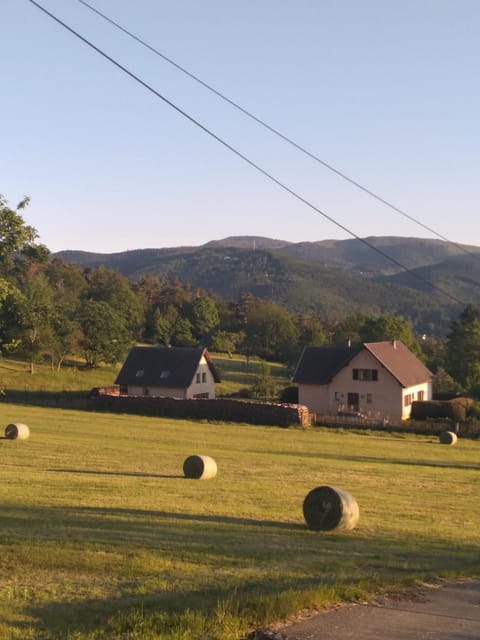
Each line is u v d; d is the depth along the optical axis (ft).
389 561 47.47
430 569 45.06
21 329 266.16
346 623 32.42
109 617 32.58
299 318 440.04
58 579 39.63
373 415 207.31
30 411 186.39
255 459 115.34
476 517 70.08
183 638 29.45
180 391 230.48
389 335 286.25
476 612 35.32
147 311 454.81
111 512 61.21
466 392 239.71
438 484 94.17
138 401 195.31
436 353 333.83
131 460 105.70
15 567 41.68
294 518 64.49
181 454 118.11
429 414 202.59
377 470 107.14
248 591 37.29
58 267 522.88
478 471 113.80
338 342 347.36
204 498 72.84
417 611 34.94
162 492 75.41
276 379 298.15
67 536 49.70
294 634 30.76
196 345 399.65
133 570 41.60
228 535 54.08
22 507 61.62
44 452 109.81
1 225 114.62
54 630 31.37
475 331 260.01
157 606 34.04
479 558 50.65
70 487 75.25
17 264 130.21
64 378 277.44
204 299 455.63
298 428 174.81
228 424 178.81
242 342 401.08
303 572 42.70
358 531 59.98
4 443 119.65
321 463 113.60
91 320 299.38
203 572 41.78
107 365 310.65
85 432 147.02
